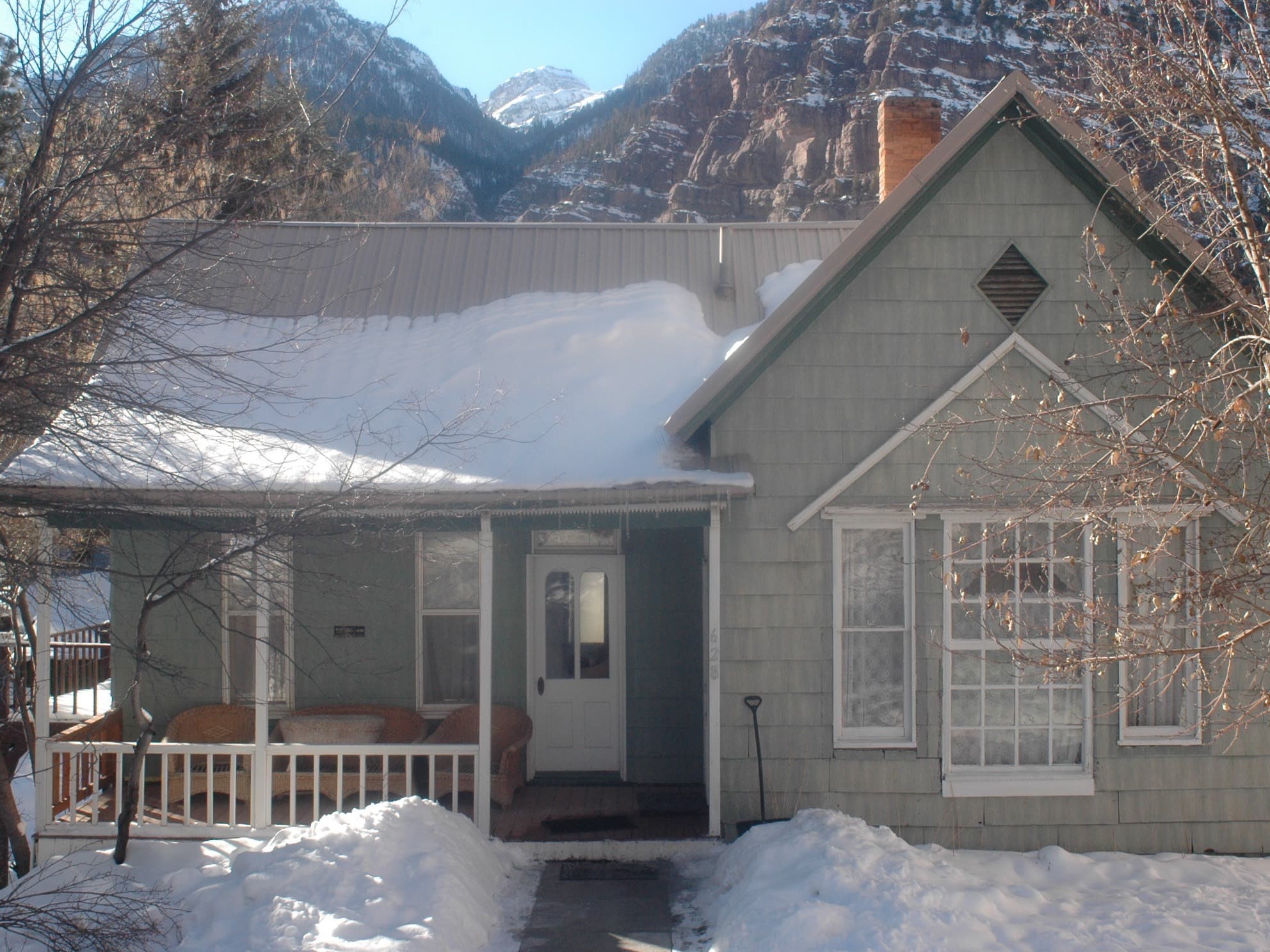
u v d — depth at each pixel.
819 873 6.98
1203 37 6.92
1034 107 8.59
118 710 9.91
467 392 9.62
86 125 7.82
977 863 8.23
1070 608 7.18
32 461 8.08
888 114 12.27
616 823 9.09
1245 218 6.72
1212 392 8.41
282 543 8.21
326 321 10.91
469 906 7.02
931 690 8.70
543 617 10.57
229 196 8.14
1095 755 8.70
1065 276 8.77
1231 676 8.68
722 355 10.16
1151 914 7.20
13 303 7.49
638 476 8.36
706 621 9.72
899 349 8.80
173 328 8.84
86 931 6.66
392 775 9.59
